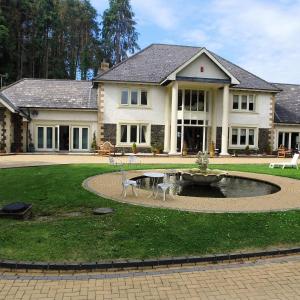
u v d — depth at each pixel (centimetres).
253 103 3544
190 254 705
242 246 752
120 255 688
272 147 3600
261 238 803
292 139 3728
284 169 2127
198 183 1516
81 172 1731
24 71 6219
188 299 543
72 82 3609
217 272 644
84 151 3309
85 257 674
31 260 654
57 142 3266
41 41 6294
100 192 1270
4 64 5572
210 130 3438
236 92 3478
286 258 719
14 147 3130
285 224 905
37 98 3322
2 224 858
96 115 3300
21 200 1132
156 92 3331
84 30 7100
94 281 599
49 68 6538
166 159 2775
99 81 3203
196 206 1083
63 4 6938
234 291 571
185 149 3225
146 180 1650
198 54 3098
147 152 3328
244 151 3506
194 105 3375
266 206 1110
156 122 3347
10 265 636
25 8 6038
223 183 1636
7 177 1542
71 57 7025
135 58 3484
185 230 839
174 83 3134
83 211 1020
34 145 3231
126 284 590
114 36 7031
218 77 3186
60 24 6675
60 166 1995
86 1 7169
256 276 628
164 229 841
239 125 3497
